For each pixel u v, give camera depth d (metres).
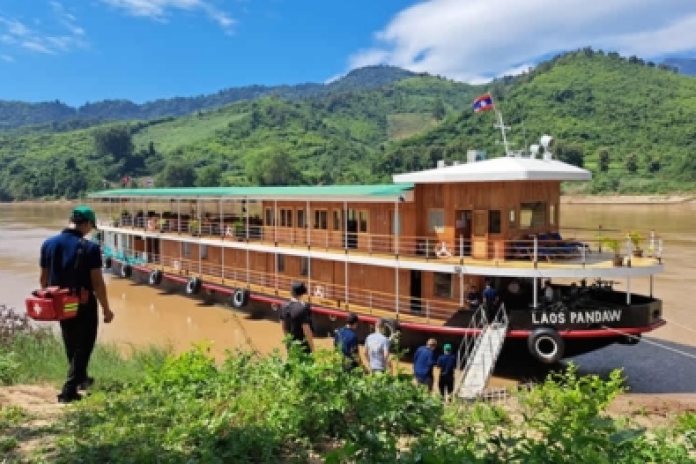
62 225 86.69
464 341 18.00
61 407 7.45
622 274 17.38
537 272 17.44
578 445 4.80
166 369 8.47
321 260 25.09
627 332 17.11
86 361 7.82
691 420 6.62
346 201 22.81
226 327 25.69
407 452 5.31
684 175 120.19
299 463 5.57
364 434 5.53
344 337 10.82
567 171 19.53
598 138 152.88
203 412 6.62
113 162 188.50
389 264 20.53
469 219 20.02
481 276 19.47
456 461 4.54
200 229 31.73
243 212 35.94
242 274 29.94
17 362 10.69
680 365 19.41
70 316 7.18
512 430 6.88
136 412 6.75
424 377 13.18
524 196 19.38
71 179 169.50
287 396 6.72
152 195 35.72
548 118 168.38
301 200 25.25
